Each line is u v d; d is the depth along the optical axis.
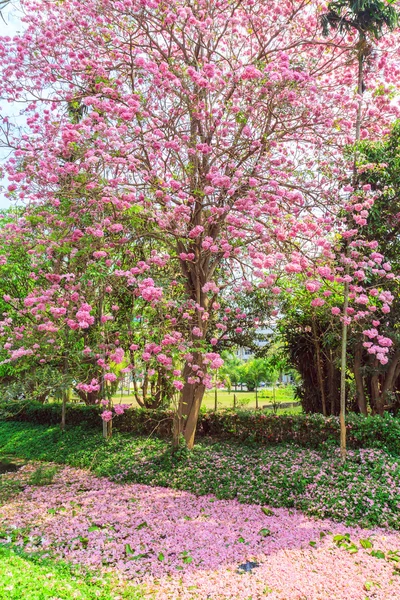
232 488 6.34
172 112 7.39
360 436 7.27
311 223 6.80
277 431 8.65
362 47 7.10
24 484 7.49
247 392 25.83
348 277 6.45
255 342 11.41
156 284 6.69
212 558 4.38
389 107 7.71
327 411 10.16
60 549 4.66
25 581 3.19
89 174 6.00
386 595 3.64
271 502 5.88
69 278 6.45
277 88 6.74
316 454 7.25
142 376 6.79
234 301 9.88
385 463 6.27
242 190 6.88
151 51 8.08
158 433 9.95
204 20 7.40
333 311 6.74
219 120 7.14
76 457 8.99
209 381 7.09
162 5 7.14
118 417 10.59
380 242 7.90
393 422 7.00
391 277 6.72
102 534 5.05
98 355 6.73
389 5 6.84
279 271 6.93
